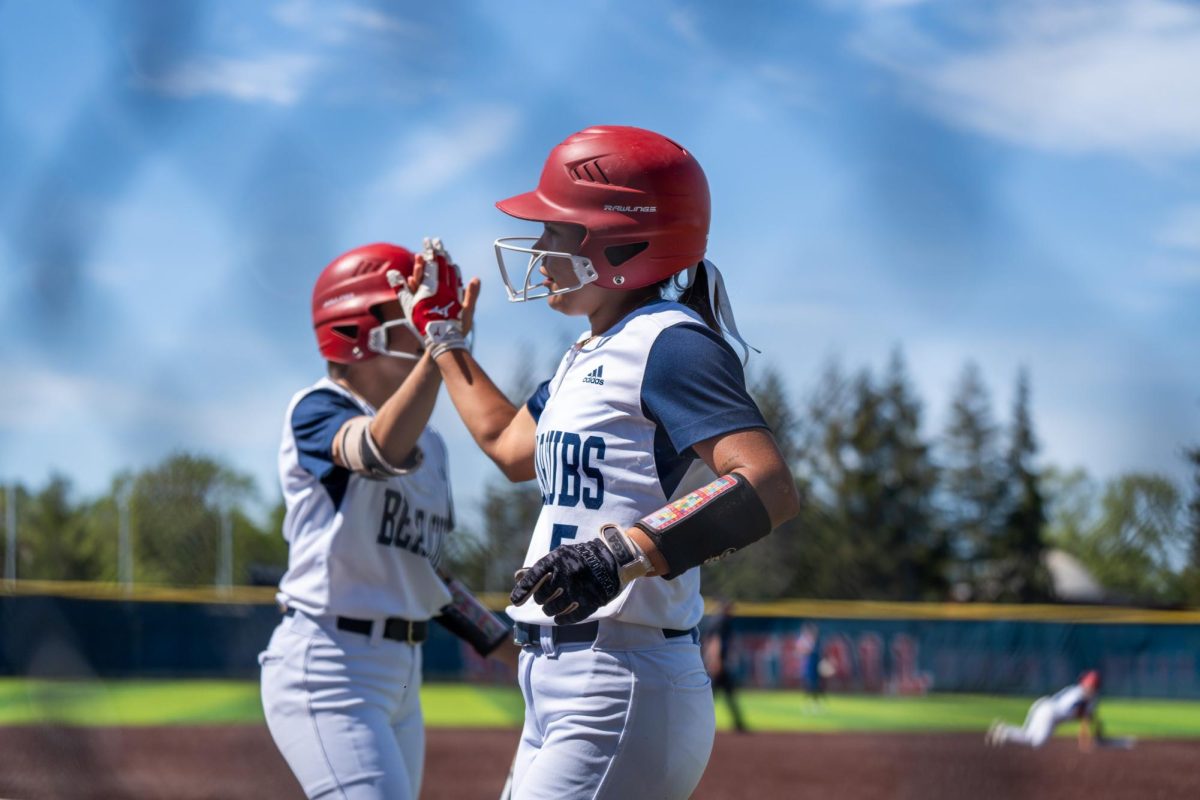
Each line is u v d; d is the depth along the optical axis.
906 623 17.11
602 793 2.38
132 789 8.18
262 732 11.05
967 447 39.78
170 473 33.31
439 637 17.61
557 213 2.56
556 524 2.43
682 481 2.39
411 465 3.21
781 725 15.14
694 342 2.33
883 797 9.37
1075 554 40.59
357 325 3.48
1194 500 29.03
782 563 35.78
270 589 17.84
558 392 2.51
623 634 2.40
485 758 10.94
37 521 32.94
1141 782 9.80
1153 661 16.03
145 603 15.87
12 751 10.01
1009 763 10.86
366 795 3.22
